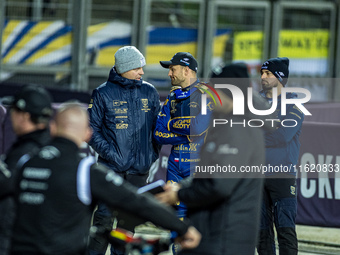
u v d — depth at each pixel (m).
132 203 9.74
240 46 54.94
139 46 53.81
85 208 9.48
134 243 10.89
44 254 9.17
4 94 41.66
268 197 17.27
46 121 10.37
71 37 53.50
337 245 22.94
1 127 23.75
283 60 17.14
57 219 9.27
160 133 17.55
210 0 54.00
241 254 10.59
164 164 24.41
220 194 10.41
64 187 9.30
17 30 53.50
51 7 53.25
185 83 17.56
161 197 11.14
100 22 53.69
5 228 10.33
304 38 54.88
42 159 9.55
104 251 17.44
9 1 53.19
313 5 54.56
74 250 9.34
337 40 54.84
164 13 54.03
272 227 17.61
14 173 9.82
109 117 18.33
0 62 53.69
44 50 53.75
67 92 41.03
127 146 18.38
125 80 18.31
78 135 9.86
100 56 54.00
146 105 18.67
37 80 53.88
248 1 54.44
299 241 23.20
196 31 54.44
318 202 22.83
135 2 53.50
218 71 11.02
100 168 9.68
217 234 10.62
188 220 10.78
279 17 54.69
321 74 54.88
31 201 9.33
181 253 10.92
